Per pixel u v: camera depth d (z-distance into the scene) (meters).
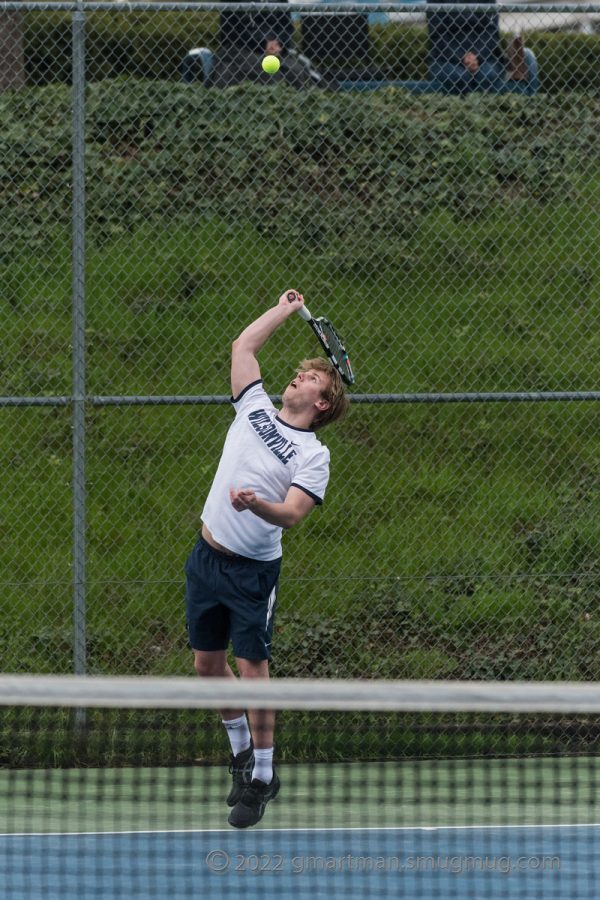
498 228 36.47
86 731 23.56
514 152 38.66
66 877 16.95
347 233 36.19
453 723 24.09
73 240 24.23
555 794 21.11
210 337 33.78
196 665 19.83
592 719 24.53
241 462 18.64
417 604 27.59
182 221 36.56
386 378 32.78
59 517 29.33
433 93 40.22
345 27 39.59
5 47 39.00
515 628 27.39
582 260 35.81
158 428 31.58
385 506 30.11
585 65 41.84
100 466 30.45
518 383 33.03
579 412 32.97
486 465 31.53
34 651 26.30
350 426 32.09
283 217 36.47
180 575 28.17
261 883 16.81
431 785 21.58
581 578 28.42
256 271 35.31
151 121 38.28
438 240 36.03
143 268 35.28
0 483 30.03
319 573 28.17
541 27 40.66
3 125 37.50
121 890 16.44
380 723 24.28
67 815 19.92
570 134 39.38
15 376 32.72
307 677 26.36
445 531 29.50
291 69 39.38
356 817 20.00
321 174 37.62
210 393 32.34
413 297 34.66
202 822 19.62
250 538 18.47
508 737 23.83
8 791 21.03
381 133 38.56
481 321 34.31
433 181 37.72
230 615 18.98
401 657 26.75
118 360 33.06
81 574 23.98
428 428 32.25
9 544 28.61
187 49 41.66
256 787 18.73
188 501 29.86
